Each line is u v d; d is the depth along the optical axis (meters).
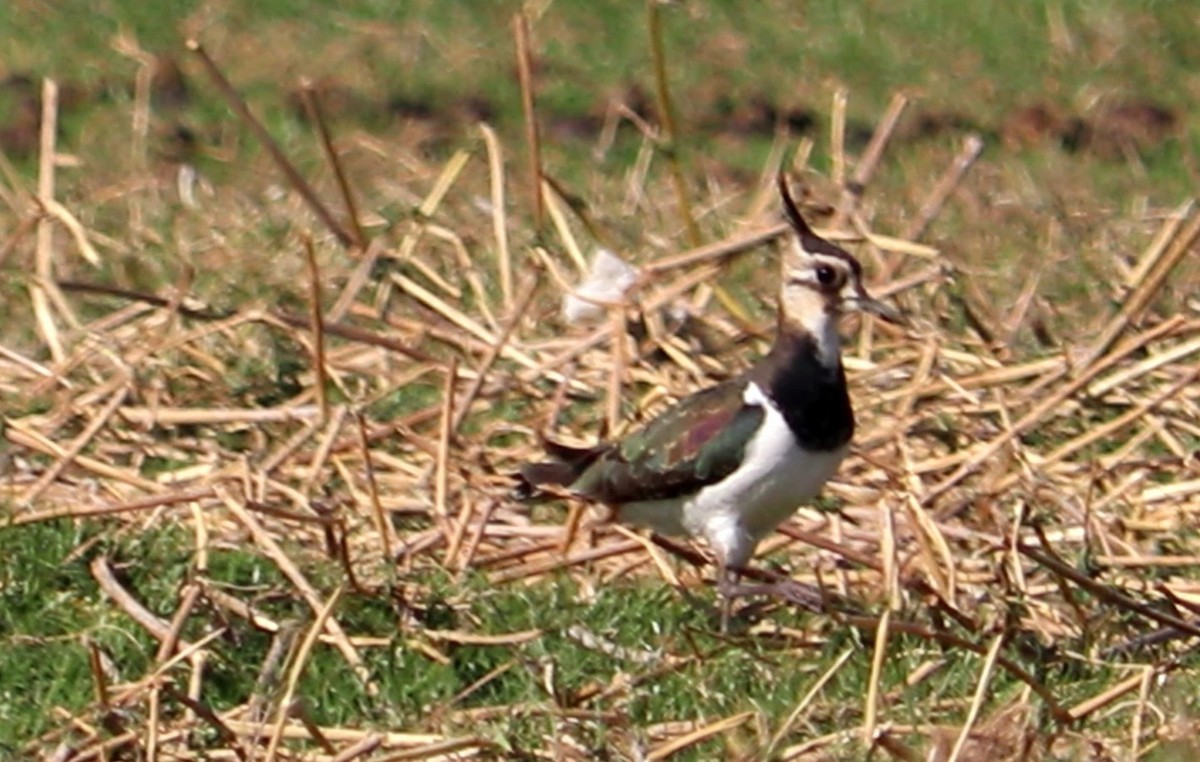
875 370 15.12
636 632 12.16
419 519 13.49
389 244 17.44
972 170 19.70
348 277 16.56
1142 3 23.08
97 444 14.27
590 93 20.84
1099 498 13.73
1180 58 22.20
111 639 11.95
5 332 15.93
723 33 22.14
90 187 18.62
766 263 17.05
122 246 17.17
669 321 15.66
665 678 11.73
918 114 20.84
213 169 19.12
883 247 16.14
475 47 21.64
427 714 11.54
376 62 21.27
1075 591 12.53
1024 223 18.67
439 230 16.73
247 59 21.23
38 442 13.97
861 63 21.78
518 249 17.08
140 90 19.95
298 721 11.33
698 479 12.37
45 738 11.27
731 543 12.46
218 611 12.10
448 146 19.81
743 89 21.06
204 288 16.55
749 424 12.25
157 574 12.52
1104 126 20.86
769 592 11.98
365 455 13.10
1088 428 14.72
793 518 13.49
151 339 15.38
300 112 20.31
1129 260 17.75
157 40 21.44
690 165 19.61
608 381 14.93
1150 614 11.71
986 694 11.13
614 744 11.16
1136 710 11.28
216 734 11.23
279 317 15.30
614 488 12.65
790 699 11.51
